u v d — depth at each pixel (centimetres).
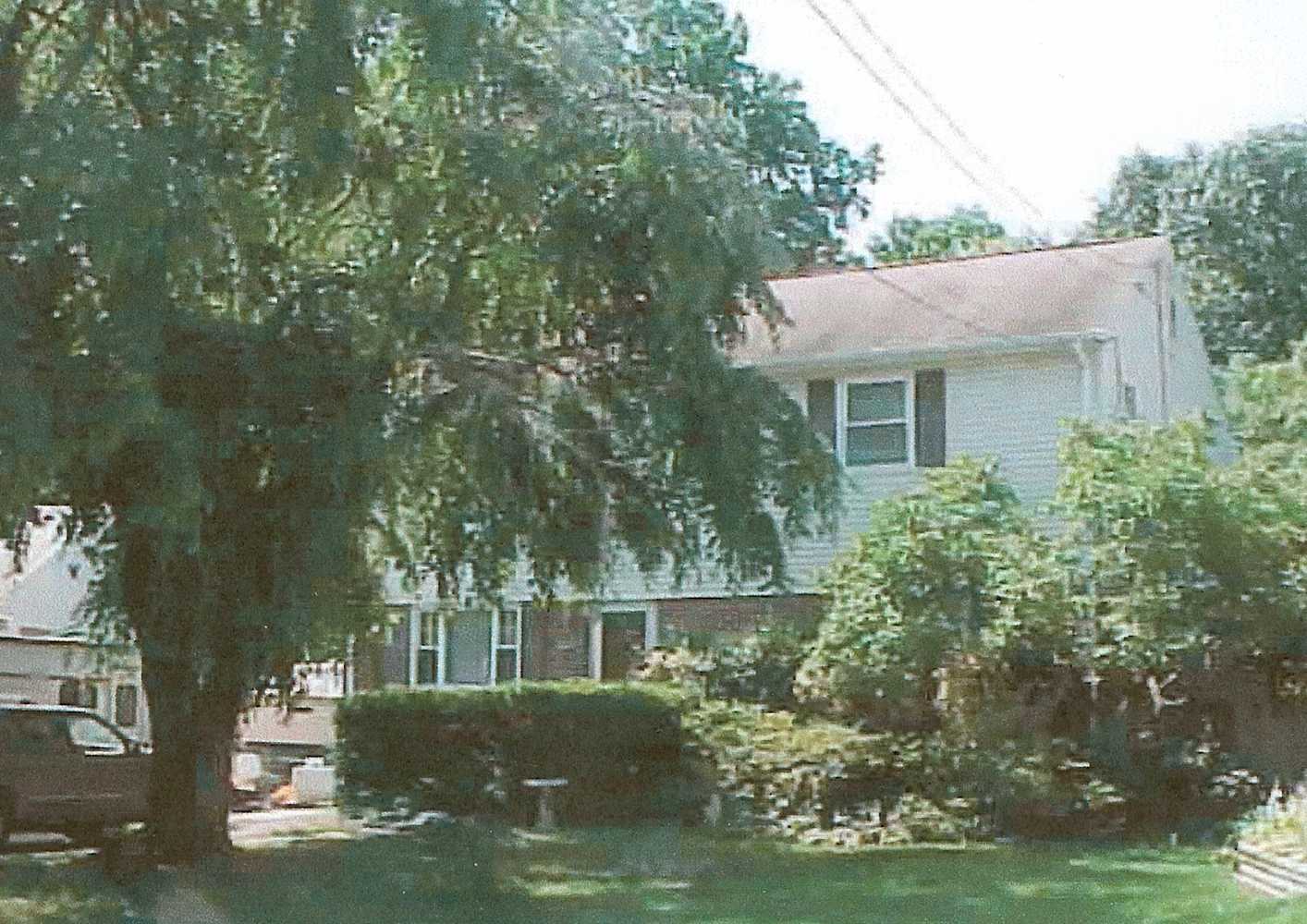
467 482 1628
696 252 1480
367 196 1479
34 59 1400
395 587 2831
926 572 1992
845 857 1752
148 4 1355
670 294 1485
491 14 1373
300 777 2586
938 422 2633
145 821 1764
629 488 1631
